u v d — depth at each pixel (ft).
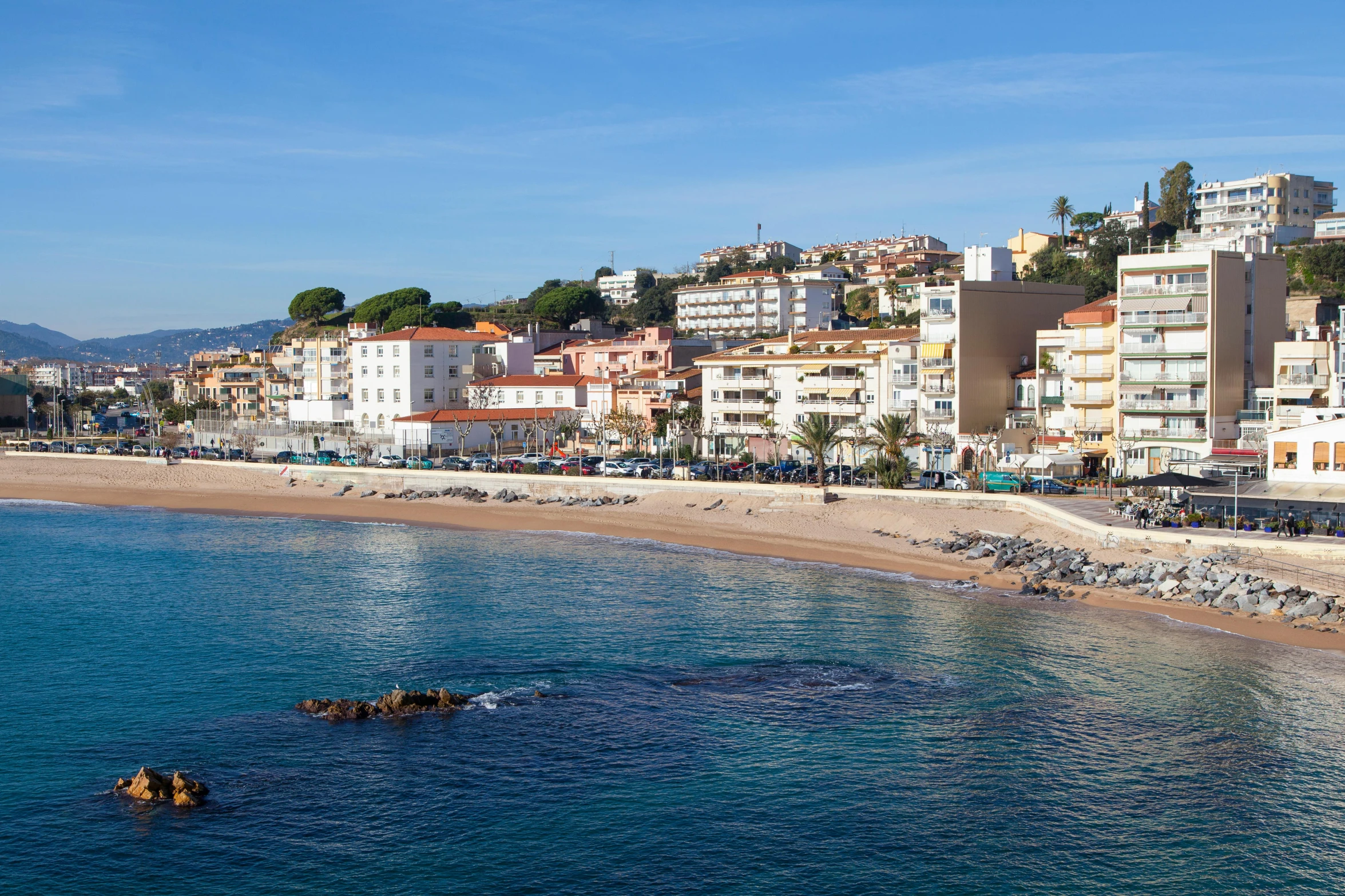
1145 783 149.69
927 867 129.70
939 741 163.94
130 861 131.64
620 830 138.31
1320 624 214.48
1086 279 604.08
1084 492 339.57
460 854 132.98
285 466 471.21
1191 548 257.14
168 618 238.48
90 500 451.94
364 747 162.91
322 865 130.82
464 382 627.46
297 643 217.15
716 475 404.98
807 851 133.18
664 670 197.77
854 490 350.23
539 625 228.84
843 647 209.87
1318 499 263.29
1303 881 126.52
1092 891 124.77
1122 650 203.92
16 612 244.42
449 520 380.78
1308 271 531.91
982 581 263.90
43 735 168.76
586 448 530.68
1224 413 374.43
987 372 430.61
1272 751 158.40
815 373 466.29
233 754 161.07
